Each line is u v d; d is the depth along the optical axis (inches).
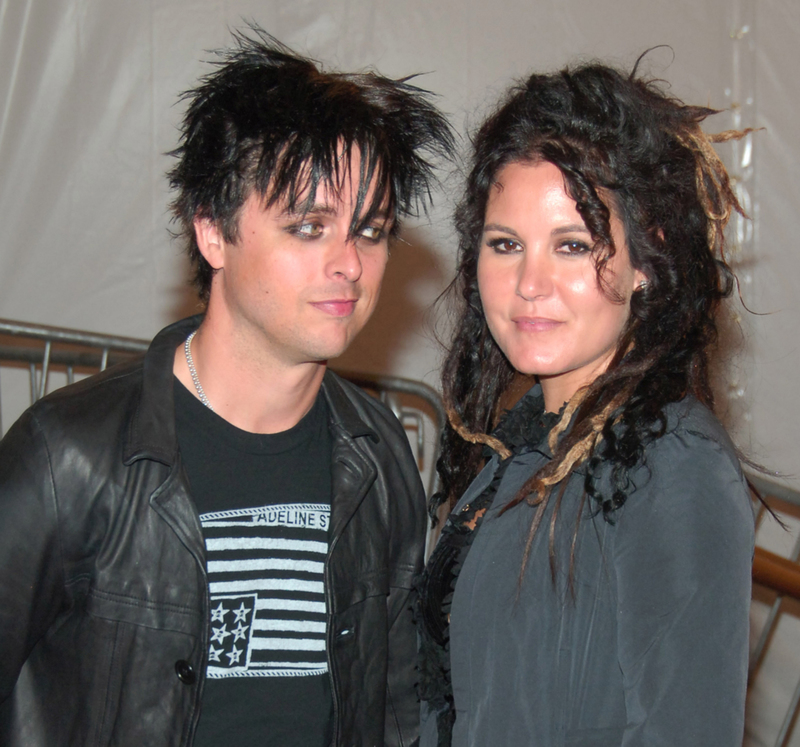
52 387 136.6
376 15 132.3
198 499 54.1
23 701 53.7
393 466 63.7
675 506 44.9
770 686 130.9
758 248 132.6
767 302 132.3
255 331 52.4
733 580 43.6
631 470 46.6
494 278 52.5
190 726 51.8
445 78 132.8
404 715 64.2
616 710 46.2
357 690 58.7
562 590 48.4
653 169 48.8
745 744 130.3
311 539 56.7
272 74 51.4
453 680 53.4
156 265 135.1
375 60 132.6
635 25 132.3
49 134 131.1
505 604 50.8
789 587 76.8
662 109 51.3
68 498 51.6
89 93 131.0
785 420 131.6
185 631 52.4
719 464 45.8
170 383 55.4
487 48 132.7
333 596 56.7
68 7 129.3
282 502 56.3
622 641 45.1
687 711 42.7
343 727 57.2
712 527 44.1
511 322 52.2
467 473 63.9
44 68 130.0
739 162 132.6
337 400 60.8
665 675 43.4
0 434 135.6
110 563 52.2
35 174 131.5
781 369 131.7
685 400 49.3
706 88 132.4
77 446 52.2
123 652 51.9
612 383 50.0
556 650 48.2
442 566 57.5
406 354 135.0
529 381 64.5
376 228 53.0
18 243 132.3
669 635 43.6
